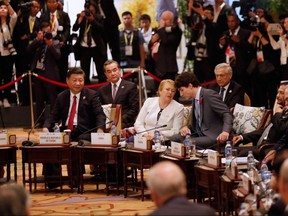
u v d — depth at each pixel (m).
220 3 17.22
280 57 16.67
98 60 17.19
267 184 7.62
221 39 16.91
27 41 17.19
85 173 12.56
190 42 17.44
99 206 9.70
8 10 17.11
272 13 17.97
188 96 11.28
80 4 19.30
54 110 11.92
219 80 12.62
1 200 4.84
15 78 18.02
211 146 10.84
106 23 17.56
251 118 11.52
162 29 17.23
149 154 10.02
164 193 5.21
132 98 12.89
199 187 9.40
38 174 12.36
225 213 8.68
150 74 16.67
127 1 19.86
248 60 16.83
